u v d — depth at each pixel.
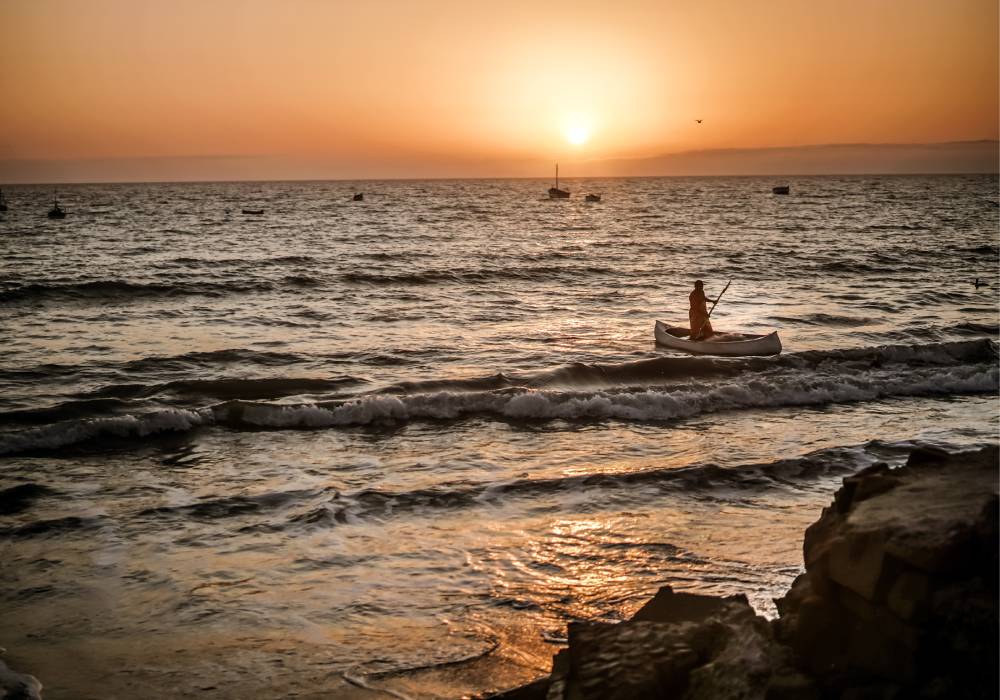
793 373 17.91
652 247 50.94
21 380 17.39
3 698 6.14
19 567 8.48
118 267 38.81
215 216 88.81
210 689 6.38
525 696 5.37
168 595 7.91
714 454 12.41
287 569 8.48
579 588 8.08
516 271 37.59
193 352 20.27
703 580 8.16
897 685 3.93
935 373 16.89
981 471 4.69
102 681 6.47
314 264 40.53
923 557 3.92
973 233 60.75
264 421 13.99
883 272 37.84
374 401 14.38
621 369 17.77
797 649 4.46
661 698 4.76
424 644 7.06
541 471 11.62
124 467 11.87
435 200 141.38
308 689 6.38
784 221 78.25
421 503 10.30
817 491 10.77
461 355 20.30
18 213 96.44
